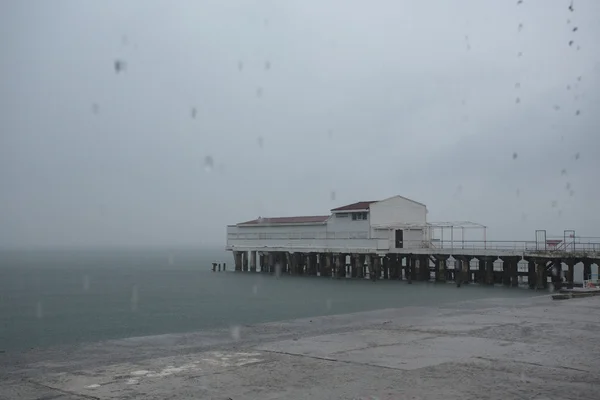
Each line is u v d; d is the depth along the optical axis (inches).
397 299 1445.6
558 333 507.5
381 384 322.3
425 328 551.5
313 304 1366.9
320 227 2230.6
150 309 1323.8
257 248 2472.9
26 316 1213.1
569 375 341.7
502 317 634.2
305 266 2391.7
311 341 475.5
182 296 1654.8
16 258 6038.4
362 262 2129.7
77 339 885.2
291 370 361.4
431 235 2140.7
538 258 1686.8
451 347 439.8
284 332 649.0
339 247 2127.2
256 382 330.6
